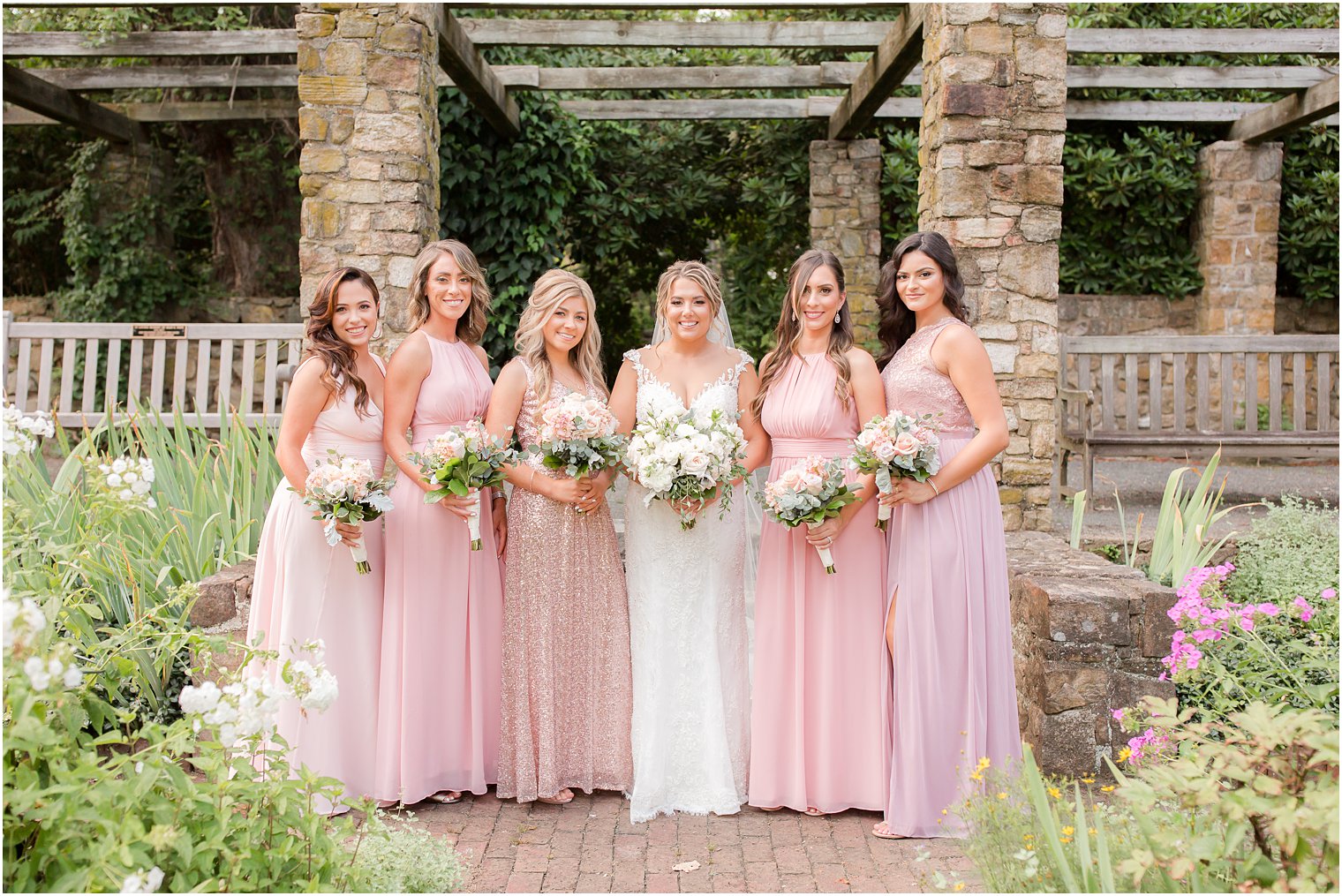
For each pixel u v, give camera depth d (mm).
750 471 3320
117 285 9555
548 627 3188
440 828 3025
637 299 11867
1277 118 8484
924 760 2982
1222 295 9312
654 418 3098
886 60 6637
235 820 2055
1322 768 2111
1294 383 6621
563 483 3174
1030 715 3477
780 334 3301
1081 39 7699
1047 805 2172
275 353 5980
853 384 3148
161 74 8438
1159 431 6207
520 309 8297
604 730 3275
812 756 3162
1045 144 4770
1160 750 2742
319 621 3072
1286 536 4461
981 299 4797
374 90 5008
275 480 4652
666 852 2879
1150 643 3297
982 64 4750
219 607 3658
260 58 9242
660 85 7941
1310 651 2988
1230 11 9133
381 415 3234
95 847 1844
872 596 3141
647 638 3209
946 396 3094
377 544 3203
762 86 7938
